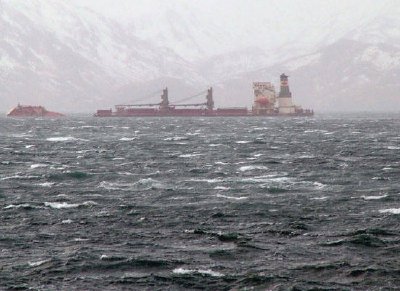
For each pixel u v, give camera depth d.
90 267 150.00
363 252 160.25
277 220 196.38
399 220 194.38
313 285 138.12
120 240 173.50
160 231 183.62
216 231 182.62
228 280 141.88
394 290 135.38
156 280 142.00
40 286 138.38
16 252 161.62
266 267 149.50
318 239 172.88
